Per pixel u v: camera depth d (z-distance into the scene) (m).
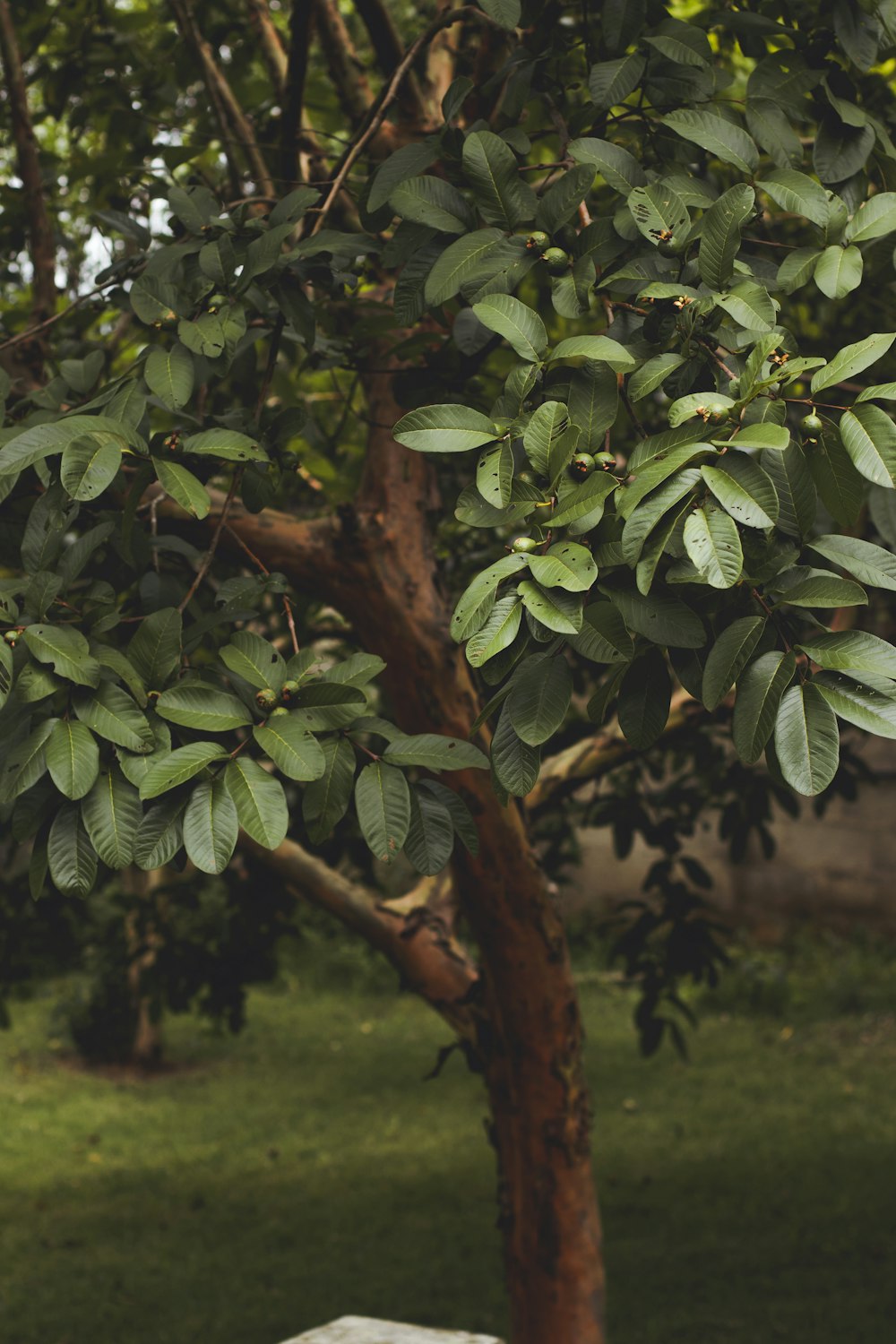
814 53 1.95
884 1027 9.59
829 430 1.33
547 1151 3.21
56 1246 6.16
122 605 2.06
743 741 1.29
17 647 1.46
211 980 4.48
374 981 11.80
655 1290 5.38
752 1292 5.32
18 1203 6.79
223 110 3.20
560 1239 3.20
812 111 1.87
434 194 1.68
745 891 11.80
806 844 11.52
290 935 4.52
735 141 1.72
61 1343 5.09
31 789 1.51
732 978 10.61
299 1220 6.43
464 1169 7.12
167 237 2.46
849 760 4.16
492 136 1.63
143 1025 9.40
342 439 4.09
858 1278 5.40
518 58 2.03
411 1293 5.48
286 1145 7.70
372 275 3.00
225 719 1.43
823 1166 6.84
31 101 4.64
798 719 1.27
